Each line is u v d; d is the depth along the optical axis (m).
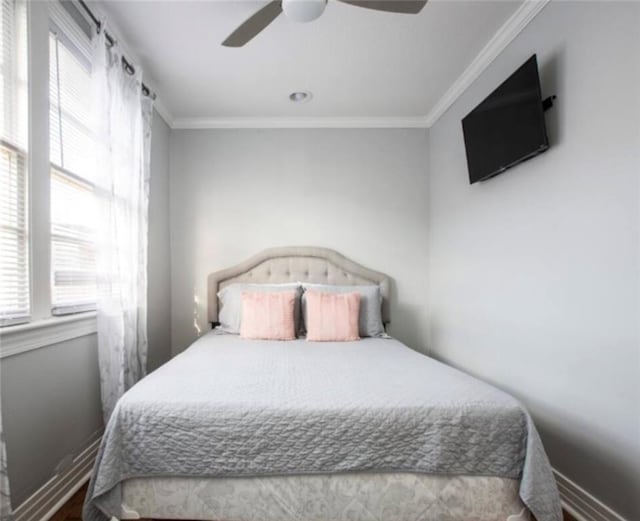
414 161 3.16
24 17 1.37
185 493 1.25
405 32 1.99
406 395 1.35
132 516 1.25
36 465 1.41
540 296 1.78
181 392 1.36
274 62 2.27
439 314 3.00
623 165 1.34
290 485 1.25
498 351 2.14
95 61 1.73
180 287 3.06
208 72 2.38
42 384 1.45
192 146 3.10
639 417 1.29
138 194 2.19
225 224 3.10
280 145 3.13
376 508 1.25
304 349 2.18
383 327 2.95
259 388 1.41
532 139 1.73
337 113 3.02
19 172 1.36
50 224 1.50
